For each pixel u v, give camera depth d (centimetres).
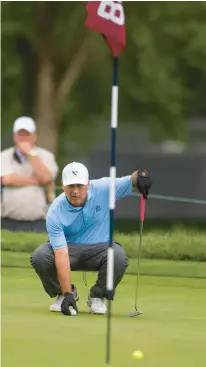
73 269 2405
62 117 7450
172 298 2656
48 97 7262
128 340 1950
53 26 7181
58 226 2316
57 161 7419
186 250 3466
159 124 7475
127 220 7000
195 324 2186
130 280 3038
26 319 2194
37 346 1855
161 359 1762
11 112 7200
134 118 7469
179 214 7775
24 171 3709
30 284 2856
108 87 7381
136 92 7262
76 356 1769
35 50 7231
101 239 2381
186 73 7350
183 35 7075
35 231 3769
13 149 3719
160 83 7188
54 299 2550
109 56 7288
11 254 3416
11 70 7119
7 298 2559
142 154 9300
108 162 9088
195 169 9244
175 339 1973
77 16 7175
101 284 2344
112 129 1891
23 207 3731
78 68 7256
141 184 2375
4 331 2022
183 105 7525
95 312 2330
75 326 2106
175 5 7000
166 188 9206
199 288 2880
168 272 3203
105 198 2356
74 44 7231
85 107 7488
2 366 1670
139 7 7019
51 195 3762
